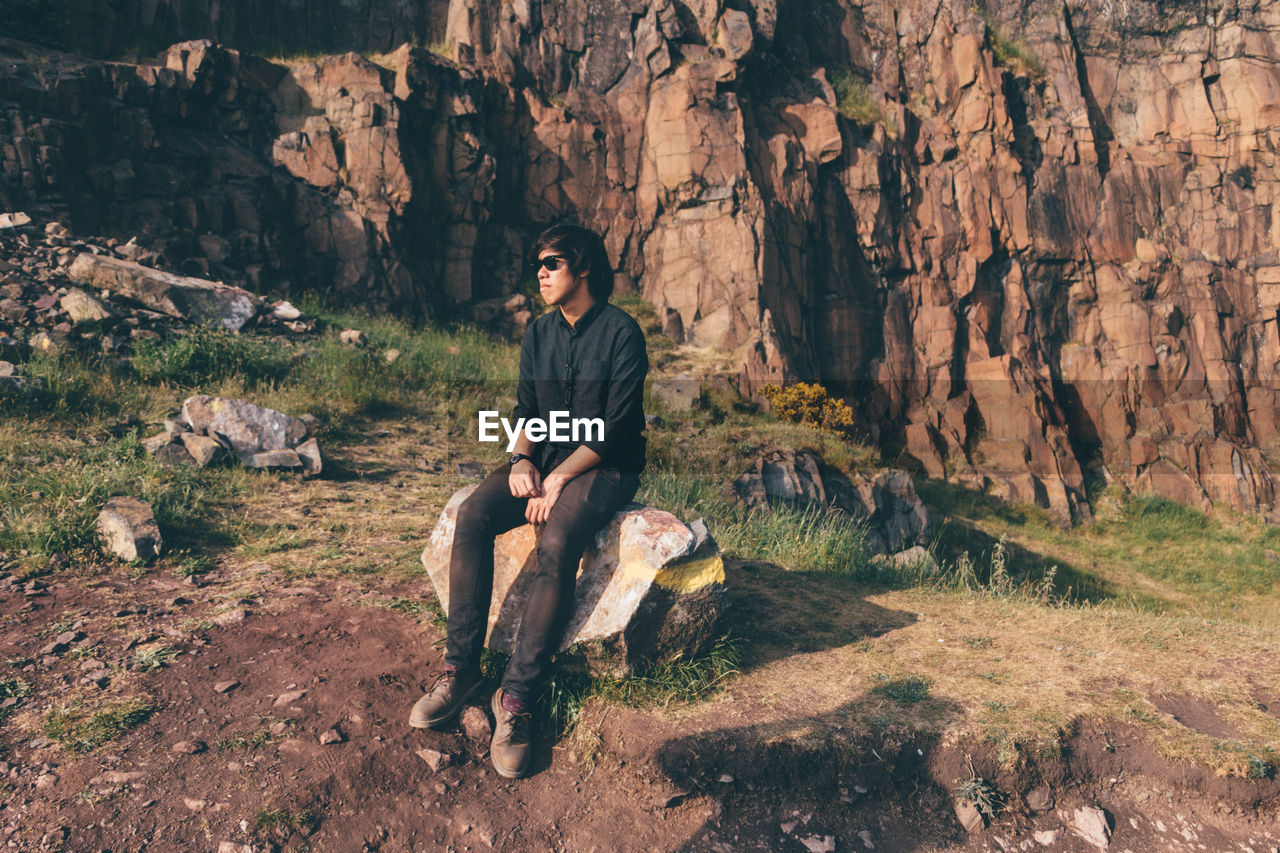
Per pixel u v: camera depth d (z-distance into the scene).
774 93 18.84
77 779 2.08
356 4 18.05
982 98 19.83
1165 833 2.27
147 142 13.28
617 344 2.60
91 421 6.24
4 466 4.88
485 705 2.58
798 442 11.16
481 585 2.52
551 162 17.62
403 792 2.20
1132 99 21.88
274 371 8.75
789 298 16.86
